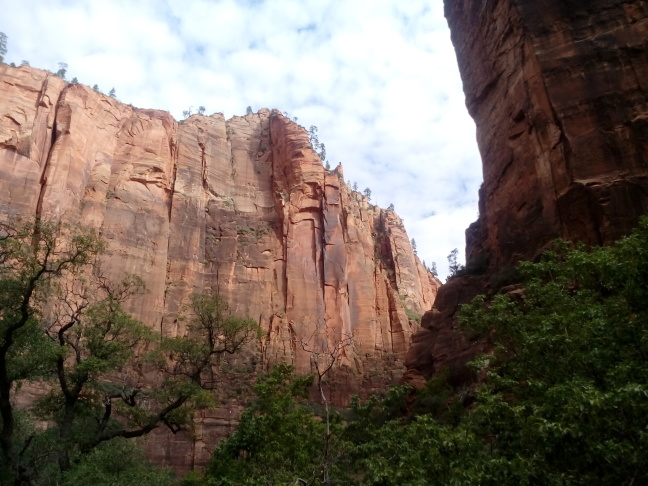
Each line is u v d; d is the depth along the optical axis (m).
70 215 65.62
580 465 12.43
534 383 14.50
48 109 71.56
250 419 23.47
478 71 47.94
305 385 25.30
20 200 61.91
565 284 19.97
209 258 79.50
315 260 83.31
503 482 11.97
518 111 40.03
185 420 31.64
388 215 118.12
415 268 111.69
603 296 19.97
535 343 16.27
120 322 29.81
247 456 22.75
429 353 42.97
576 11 36.53
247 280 78.62
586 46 35.00
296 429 23.16
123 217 72.00
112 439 29.41
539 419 11.97
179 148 88.88
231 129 101.62
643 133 31.08
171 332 66.25
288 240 84.06
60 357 26.22
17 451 23.56
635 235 16.77
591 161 31.88
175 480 34.62
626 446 11.32
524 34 39.06
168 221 78.50
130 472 25.39
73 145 69.94
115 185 75.12
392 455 15.47
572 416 11.66
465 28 51.44
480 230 52.06
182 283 73.19
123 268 67.50
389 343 81.06
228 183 91.94
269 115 107.25
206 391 31.88
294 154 93.88
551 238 33.91
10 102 68.56
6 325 23.12
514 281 36.03
